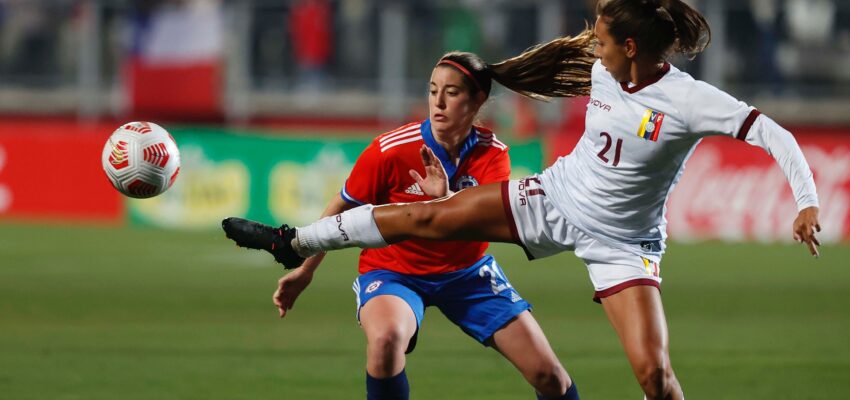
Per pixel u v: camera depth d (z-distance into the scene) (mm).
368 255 20078
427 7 72188
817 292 43906
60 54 74625
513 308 19297
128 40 72000
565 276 48781
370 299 18969
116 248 55656
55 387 25125
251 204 63438
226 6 72562
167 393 24656
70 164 65125
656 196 17609
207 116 72875
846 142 61562
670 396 16719
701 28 17297
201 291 42438
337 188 62875
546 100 20375
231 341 31875
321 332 33688
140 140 19250
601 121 17453
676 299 41781
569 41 19641
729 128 16641
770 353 30797
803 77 72125
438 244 19312
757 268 51188
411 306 18938
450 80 19047
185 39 72000
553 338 33000
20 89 74812
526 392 25125
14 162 65312
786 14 71688
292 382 26078
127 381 25938
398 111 72688
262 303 39656
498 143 20125
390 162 19609
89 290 42219
